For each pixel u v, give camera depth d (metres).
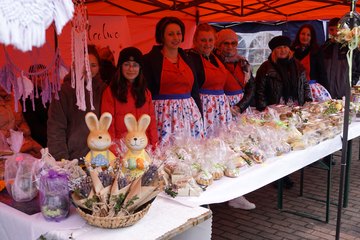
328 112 4.06
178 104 3.50
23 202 2.01
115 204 1.74
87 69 2.18
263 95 4.51
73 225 1.77
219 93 4.05
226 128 3.21
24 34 1.00
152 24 5.99
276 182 4.87
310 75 5.20
